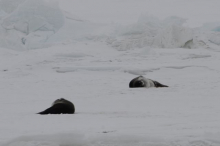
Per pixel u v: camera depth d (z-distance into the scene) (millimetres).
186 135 16828
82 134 16047
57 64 107250
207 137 15914
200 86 66688
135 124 22578
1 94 62812
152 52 123000
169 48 134625
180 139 15789
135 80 66562
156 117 28016
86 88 69500
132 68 95438
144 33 147750
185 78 83688
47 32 166625
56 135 15953
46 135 16031
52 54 122312
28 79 85875
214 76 85625
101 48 135000
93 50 131375
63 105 32344
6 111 37000
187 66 98625
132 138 15805
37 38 159375
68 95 58844
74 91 65625
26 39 155250
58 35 169125
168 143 15391
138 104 42438
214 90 59656
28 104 46625
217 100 45406
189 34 137375
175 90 59625
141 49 131750
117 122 24188
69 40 149375
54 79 85312
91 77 88062
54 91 66625
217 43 144250
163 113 31438
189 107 37938
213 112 31766
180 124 22141
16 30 161250
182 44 136500
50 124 23562
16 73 94125
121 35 152500
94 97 53312
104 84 75688
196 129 19359
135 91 59281
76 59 116688
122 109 37094
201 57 116250
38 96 59062
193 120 24875
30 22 163000
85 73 95062
